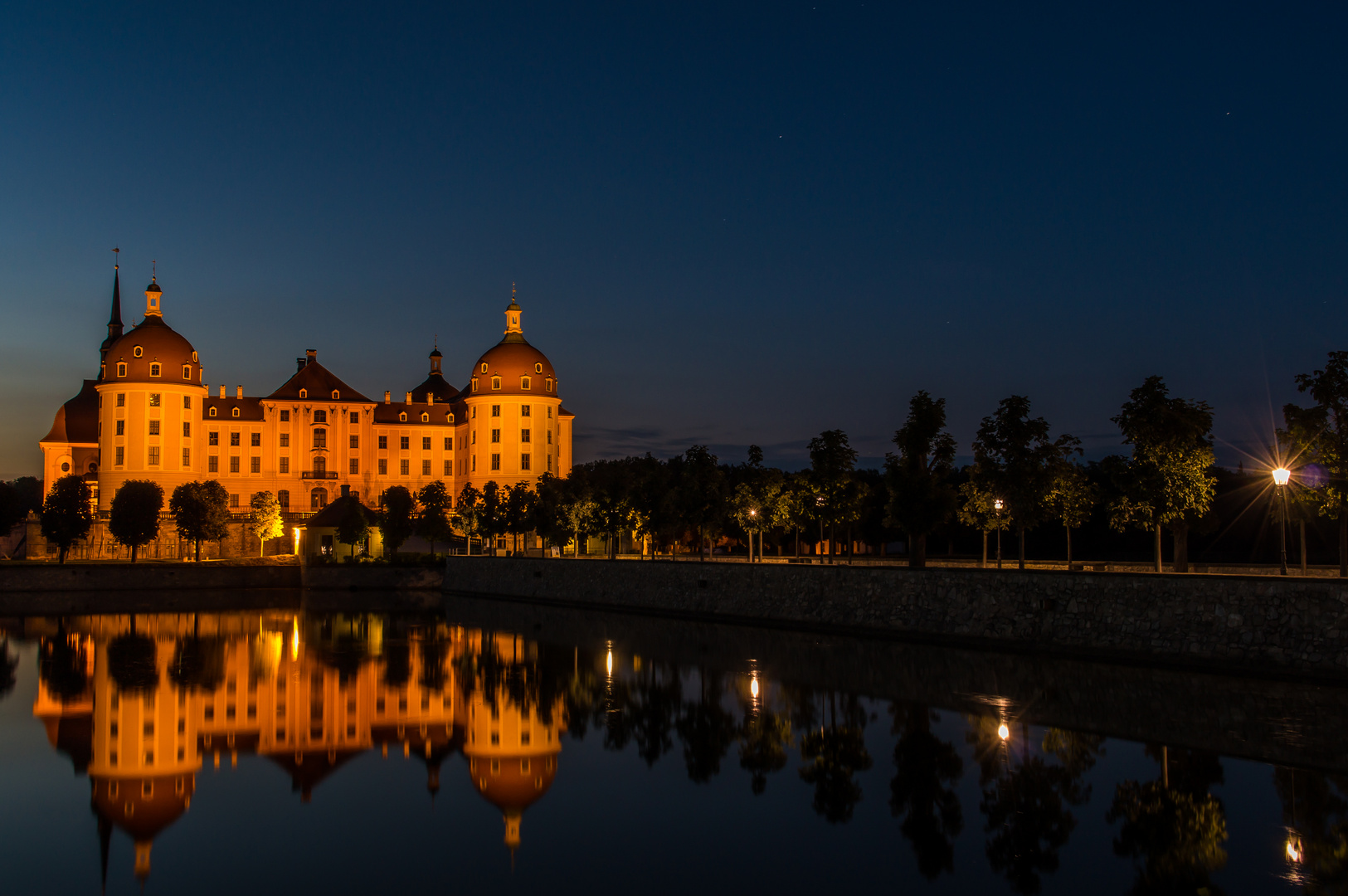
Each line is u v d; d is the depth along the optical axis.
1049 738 30.34
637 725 34.09
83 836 23.56
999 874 20.33
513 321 143.62
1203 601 39.88
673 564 70.31
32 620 74.12
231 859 21.95
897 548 129.00
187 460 134.50
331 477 143.00
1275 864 20.41
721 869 20.95
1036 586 45.88
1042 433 54.59
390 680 44.19
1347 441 43.56
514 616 75.06
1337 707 32.84
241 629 67.25
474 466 137.25
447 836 23.28
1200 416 51.34
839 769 27.92
